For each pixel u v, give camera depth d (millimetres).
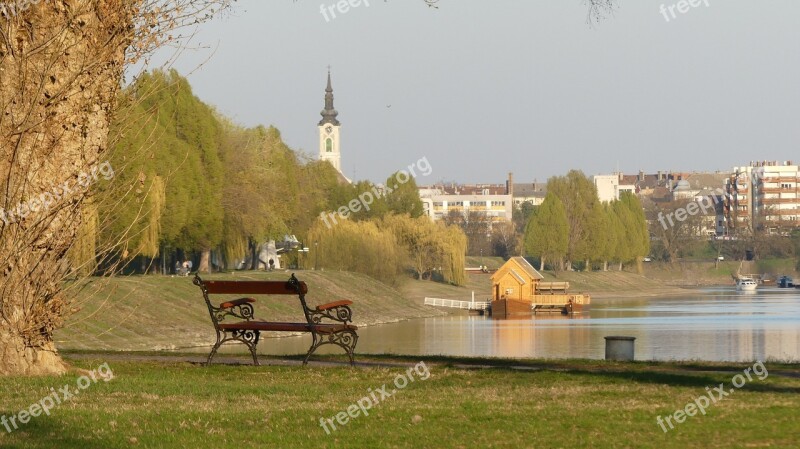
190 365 35312
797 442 21500
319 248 172875
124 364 35281
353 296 154375
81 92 31344
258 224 147750
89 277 36188
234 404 26500
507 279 175875
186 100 132500
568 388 28984
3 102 30609
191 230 133125
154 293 110562
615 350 44406
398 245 192125
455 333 119875
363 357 40406
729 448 21047
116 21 31656
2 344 31266
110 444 21531
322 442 21859
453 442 21719
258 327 35625
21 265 31141
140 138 83500
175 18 32375
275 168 160250
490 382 30531
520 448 21141
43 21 30656
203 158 134500
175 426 23359
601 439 21859
